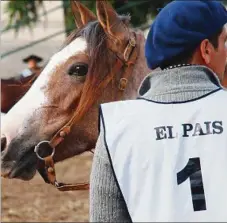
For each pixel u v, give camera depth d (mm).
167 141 4031
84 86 7289
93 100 7324
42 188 16234
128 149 4031
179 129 4059
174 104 4125
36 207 14758
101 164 4066
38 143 7258
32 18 18734
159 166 3982
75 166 18562
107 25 7324
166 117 4098
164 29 4172
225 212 3879
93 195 4070
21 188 16172
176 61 4238
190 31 4156
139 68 7477
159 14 4258
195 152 4008
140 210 3910
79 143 7402
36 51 25688
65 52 7402
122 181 3975
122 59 7398
